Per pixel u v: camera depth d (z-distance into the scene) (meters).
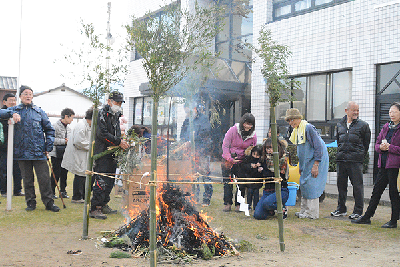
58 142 6.73
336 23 9.48
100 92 4.04
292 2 10.70
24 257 3.24
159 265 3.12
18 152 5.33
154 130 3.04
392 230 4.81
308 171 5.62
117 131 5.13
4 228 4.38
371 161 8.73
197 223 3.76
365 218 5.23
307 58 10.12
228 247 3.59
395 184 4.93
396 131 4.90
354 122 5.71
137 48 3.21
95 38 3.81
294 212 6.07
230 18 12.11
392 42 8.41
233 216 5.59
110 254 3.34
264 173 5.57
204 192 6.30
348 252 3.71
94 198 5.08
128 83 14.86
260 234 4.43
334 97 9.77
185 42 3.33
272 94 3.72
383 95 8.66
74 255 3.34
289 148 7.07
